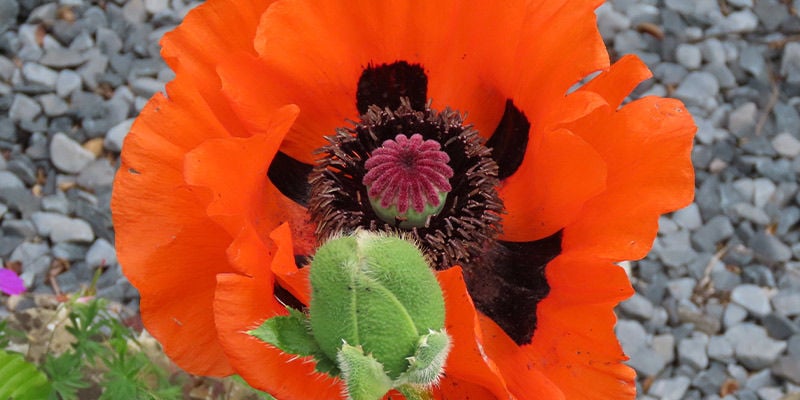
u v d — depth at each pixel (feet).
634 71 0.80
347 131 0.92
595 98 0.75
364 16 0.89
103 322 1.13
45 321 1.29
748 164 2.01
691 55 2.14
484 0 0.86
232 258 0.70
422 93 0.94
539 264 0.84
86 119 2.00
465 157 0.91
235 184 0.76
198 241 0.79
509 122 0.90
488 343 0.84
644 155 0.78
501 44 0.87
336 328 0.62
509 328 0.84
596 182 0.76
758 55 2.15
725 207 1.96
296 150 0.92
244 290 0.71
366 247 0.61
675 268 1.89
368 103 0.93
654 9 2.19
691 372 1.80
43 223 1.86
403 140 0.87
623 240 0.75
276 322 0.66
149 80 2.05
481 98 0.93
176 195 0.78
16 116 1.99
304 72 0.88
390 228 0.88
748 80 2.13
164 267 0.78
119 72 2.07
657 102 0.79
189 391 1.22
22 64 2.07
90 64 2.06
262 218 0.88
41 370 1.15
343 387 0.67
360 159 0.91
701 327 1.83
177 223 0.78
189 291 0.79
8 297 1.75
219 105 0.86
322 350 0.65
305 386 0.72
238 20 0.86
